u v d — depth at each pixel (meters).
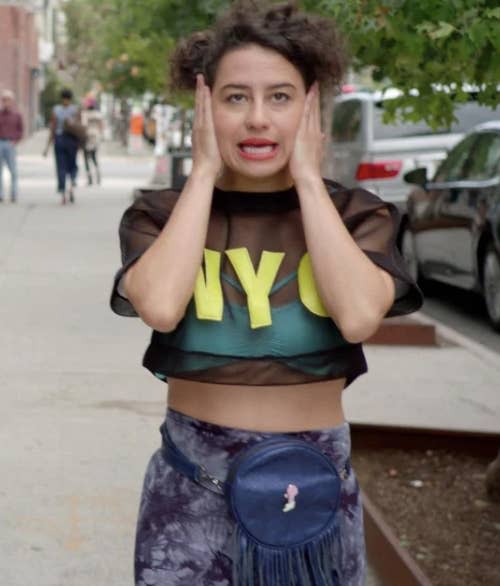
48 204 22.97
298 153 2.86
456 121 6.63
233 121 2.87
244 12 2.90
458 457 6.27
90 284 12.50
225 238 2.92
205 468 2.87
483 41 5.32
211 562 2.87
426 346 9.71
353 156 14.90
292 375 2.84
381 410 7.57
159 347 2.91
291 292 2.87
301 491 2.80
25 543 5.08
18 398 7.57
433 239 12.24
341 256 2.77
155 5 12.41
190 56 2.99
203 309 2.84
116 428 6.90
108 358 8.88
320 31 2.91
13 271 13.28
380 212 2.97
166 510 2.90
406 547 5.05
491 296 10.93
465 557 4.94
